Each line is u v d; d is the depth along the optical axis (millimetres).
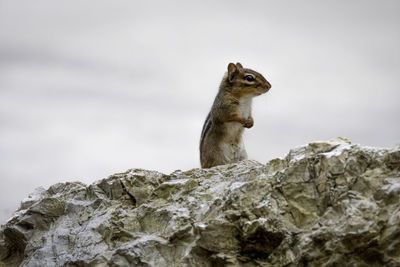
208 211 22344
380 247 18047
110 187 25875
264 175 21797
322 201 19844
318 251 18875
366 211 18453
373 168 19484
